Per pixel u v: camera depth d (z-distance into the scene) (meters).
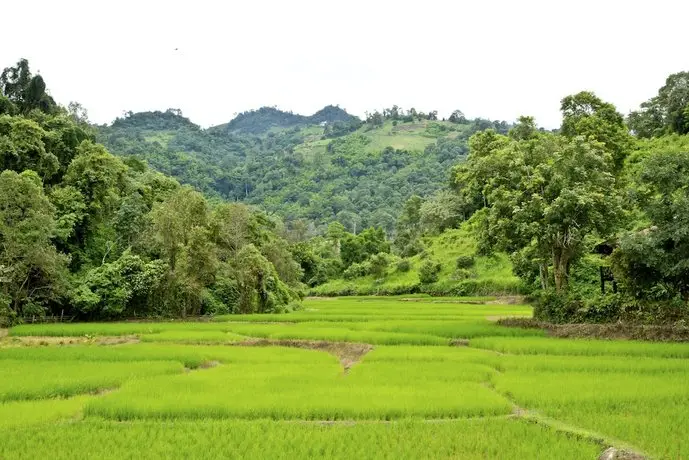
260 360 26.56
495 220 40.38
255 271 58.62
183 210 54.44
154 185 79.38
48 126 70.81
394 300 79.25
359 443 13.52
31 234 45.25
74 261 57.59
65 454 12.90
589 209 35.97
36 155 61.03
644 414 15.59
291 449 13.06
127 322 48.41
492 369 22.81
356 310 56.69
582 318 35.72
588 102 67.62
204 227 55.06
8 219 45.56
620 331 31.92
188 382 20.34
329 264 115.88
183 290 53.31
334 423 15.51
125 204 61.09
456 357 26.09
